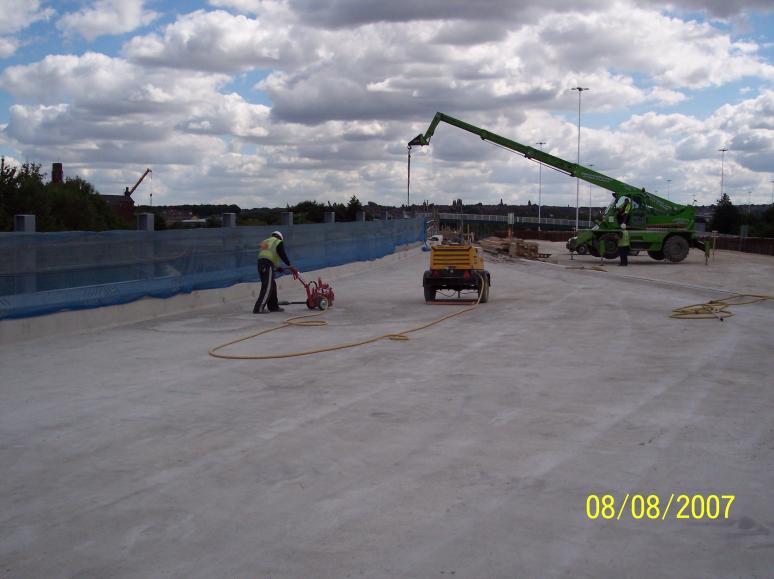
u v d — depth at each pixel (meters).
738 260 39.62
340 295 21.38
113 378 9.82
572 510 5.22
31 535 4.94
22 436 7.16
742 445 6.67
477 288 18.61
